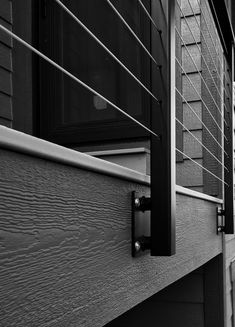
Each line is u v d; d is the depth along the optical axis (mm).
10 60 2434
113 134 2279
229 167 2223
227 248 2375
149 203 1104
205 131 2424
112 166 923
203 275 2299
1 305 593
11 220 617
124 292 992
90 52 2383
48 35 2441
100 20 2373
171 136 1098
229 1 2912
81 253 804
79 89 2371
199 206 1728
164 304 2357
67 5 2447
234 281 2566
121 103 2281
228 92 2289
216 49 2322
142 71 2250
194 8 2467
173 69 1145
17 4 2451
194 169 2436
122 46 2316
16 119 2436
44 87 2418
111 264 930
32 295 658
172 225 1079
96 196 869
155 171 1088
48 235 701
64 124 2383
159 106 1109
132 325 2391
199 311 2307
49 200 706
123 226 1000
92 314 840
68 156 749
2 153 604
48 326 695
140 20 2264
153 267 1175
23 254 639
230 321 2418
